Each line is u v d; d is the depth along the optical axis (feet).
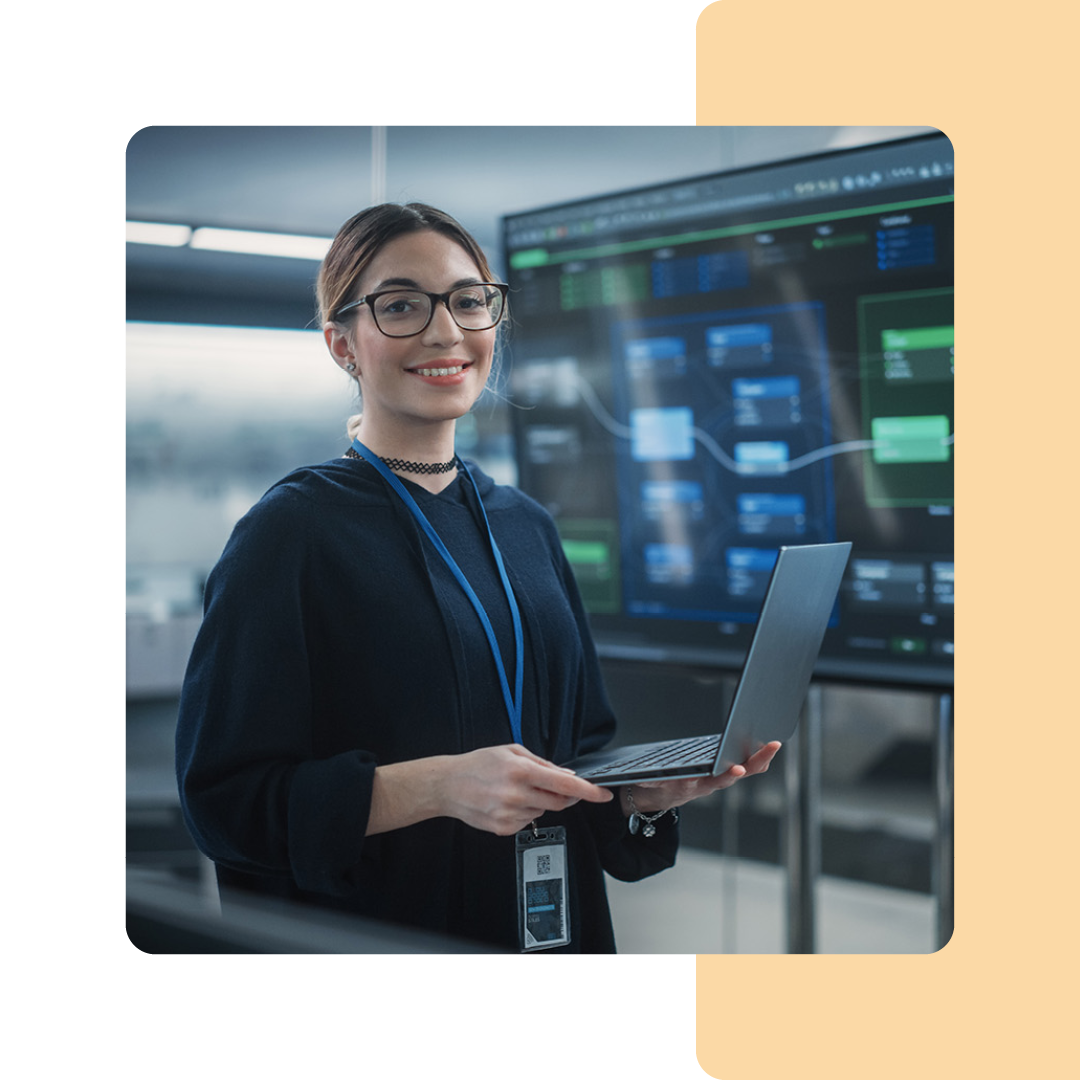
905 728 7.73
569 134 9.00
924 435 7.54
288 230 8.77
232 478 9.37
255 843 3.76
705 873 8.82
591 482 9.21
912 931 7.70
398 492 4.11
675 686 8.94
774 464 8.23
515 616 4.18
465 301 4.08
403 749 3.89
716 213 8.21
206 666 3.81
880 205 7.51
